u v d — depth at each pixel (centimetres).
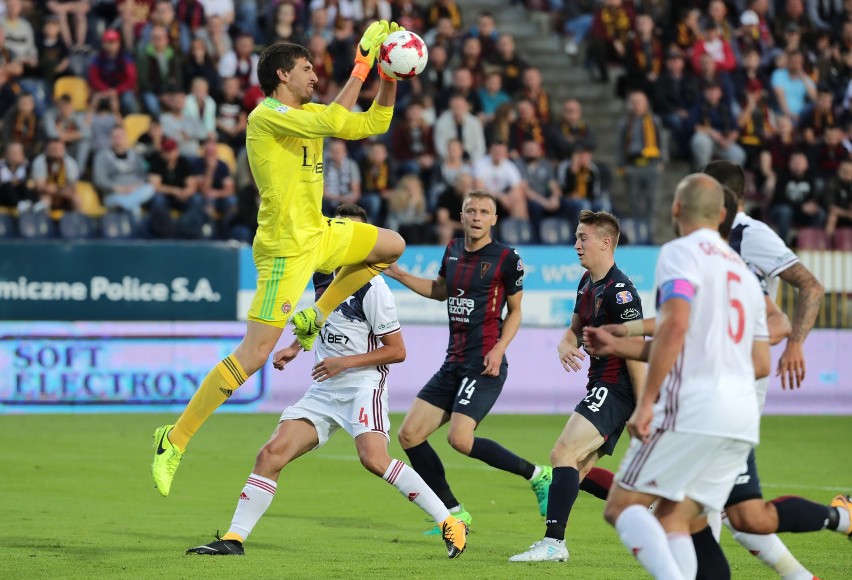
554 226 4547
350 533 2044
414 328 4106
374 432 1809
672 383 1257
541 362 4200
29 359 3850
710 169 1620
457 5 5812
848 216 4938
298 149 1695
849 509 1471
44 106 4494
